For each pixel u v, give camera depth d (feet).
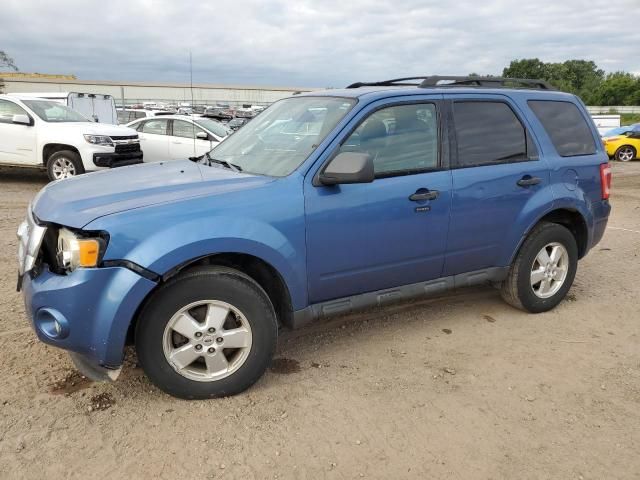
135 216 9.62
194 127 39.86
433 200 12.56
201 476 8.56
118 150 36.01
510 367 12.32
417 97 12.77
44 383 10.98
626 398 11.14
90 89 166.50
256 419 10.06
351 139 11.72
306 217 10.96
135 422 9.85
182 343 10.34
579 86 332.19
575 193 15.08
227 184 10.94
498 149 13.87
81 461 8.80
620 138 66.03
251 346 10.65
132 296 9.42
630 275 19.31
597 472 8.92
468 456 9.21
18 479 8.35
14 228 23.30
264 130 13.62
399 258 12.47
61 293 9.34
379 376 11.75
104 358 9.66
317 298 11.73
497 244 14.03
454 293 16.98
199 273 10.04
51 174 35.22
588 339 13.89
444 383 11.54
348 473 8.73
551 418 10.37
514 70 335.67
